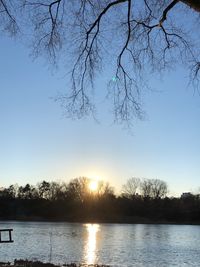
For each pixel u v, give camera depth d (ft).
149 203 638.94
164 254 184.24
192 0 35.14
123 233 345.51
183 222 617.62
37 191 640.17
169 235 338.95
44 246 200.64
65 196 633.20
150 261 157.17
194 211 622.95
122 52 45.14
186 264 151.94
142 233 356.18
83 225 492.13
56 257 157.89
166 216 626.64
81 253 175.22
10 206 621.31
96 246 211.61
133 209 634.02
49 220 601.21
